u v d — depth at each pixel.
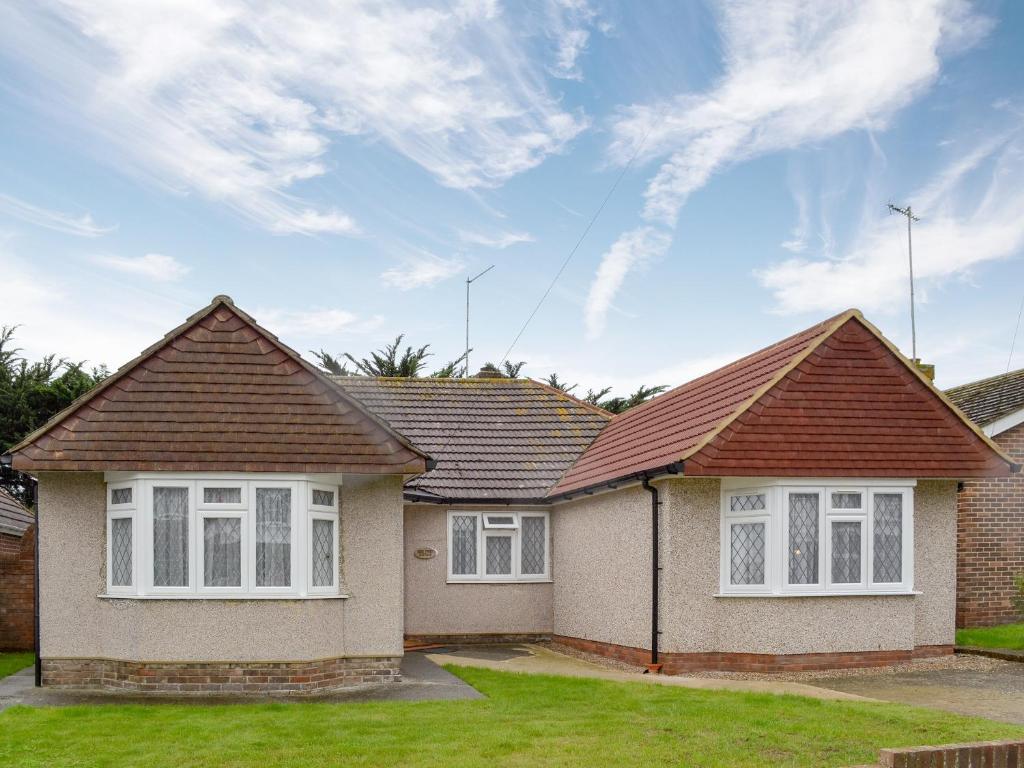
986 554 19.00
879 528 15.83
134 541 13.66
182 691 13.46
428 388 24.81
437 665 16.69
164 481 13.68
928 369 20.88
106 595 13.87
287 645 13.58
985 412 20.19
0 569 19.72
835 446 15.43
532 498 20.77
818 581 15.44
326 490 14.39
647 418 20.22
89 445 13.58
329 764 9.03
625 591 17.09
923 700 12.73
